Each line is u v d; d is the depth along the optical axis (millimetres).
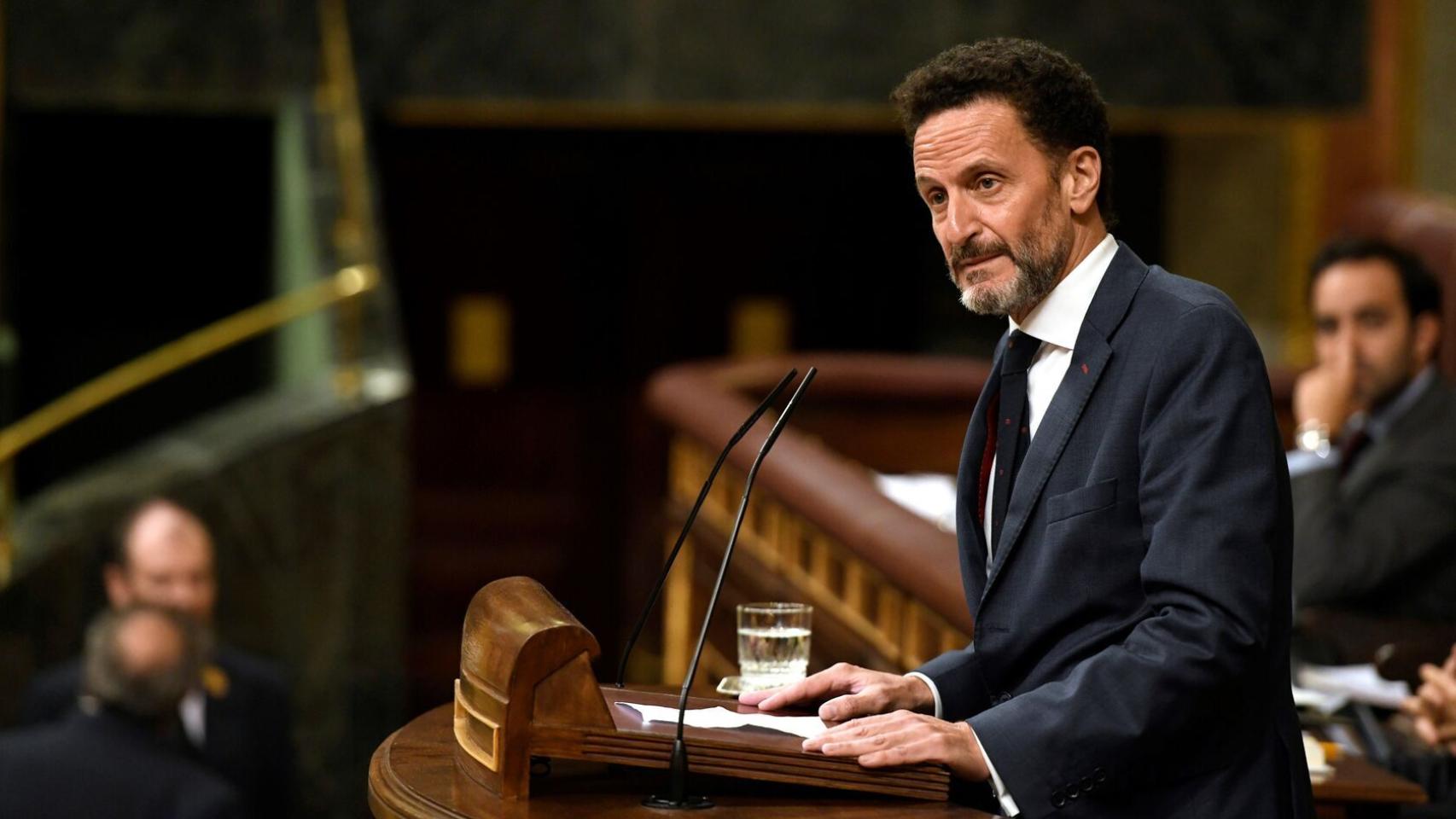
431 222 33750
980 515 7895
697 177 34156
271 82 26516
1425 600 13789
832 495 14141
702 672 18344
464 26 26922
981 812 6633
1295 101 27906
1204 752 6980
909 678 7707
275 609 22500
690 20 27203
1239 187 30156
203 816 15016
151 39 26203
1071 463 7293
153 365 21812
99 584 21078
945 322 33781
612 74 27188
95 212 31453
